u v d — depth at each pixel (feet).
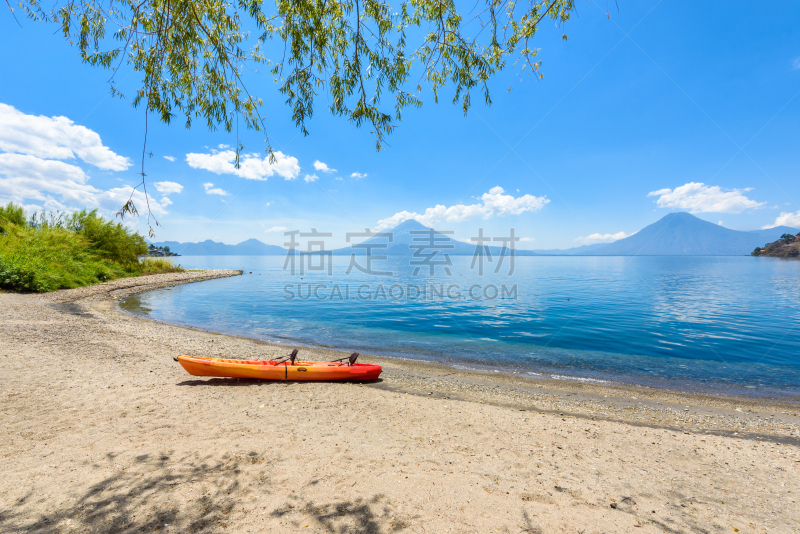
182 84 14.10
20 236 70.85
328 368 26.16
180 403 19.22
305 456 13.60
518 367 32.32
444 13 14.42
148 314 55.93
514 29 14.64
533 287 100.27
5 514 8.80
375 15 14.16
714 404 23.91
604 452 15.80
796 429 20.02
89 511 9.19
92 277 81.15
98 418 16.26
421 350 38.01
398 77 14.58
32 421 15.35
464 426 18.35
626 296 80.48
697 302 70.90
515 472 13.30
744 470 14.40
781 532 10.04
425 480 12.10
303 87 14.53
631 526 9.98
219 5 13.69
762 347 38.70
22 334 31.22
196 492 10.51
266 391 22.70
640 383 28.19
